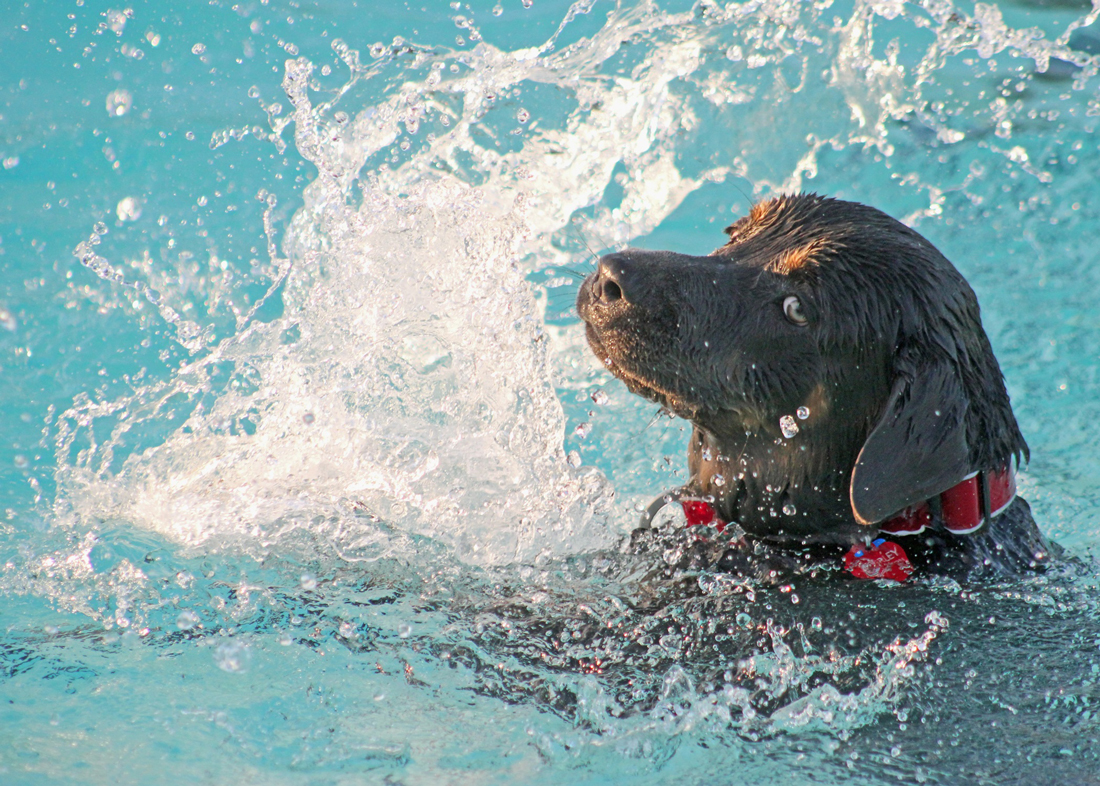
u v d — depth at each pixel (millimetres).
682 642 13258
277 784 10961
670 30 30266
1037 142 33344
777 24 31062
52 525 17125
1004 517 15469
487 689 12562
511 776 11141
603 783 11070
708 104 31172
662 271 14336
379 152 26609
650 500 19734
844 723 11711
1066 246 28828
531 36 35156
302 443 18750
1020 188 31406
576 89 28562
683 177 30844
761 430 14680
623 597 14641
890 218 14664
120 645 13266
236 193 29828
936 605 13719
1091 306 26500
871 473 13031
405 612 14164
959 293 14047
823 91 32156
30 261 26938
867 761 11172
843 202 14922
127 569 14984
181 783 10891
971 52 37875
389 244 20359
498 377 19344
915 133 33625
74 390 22281
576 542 16750
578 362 25047
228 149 31859
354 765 11258
